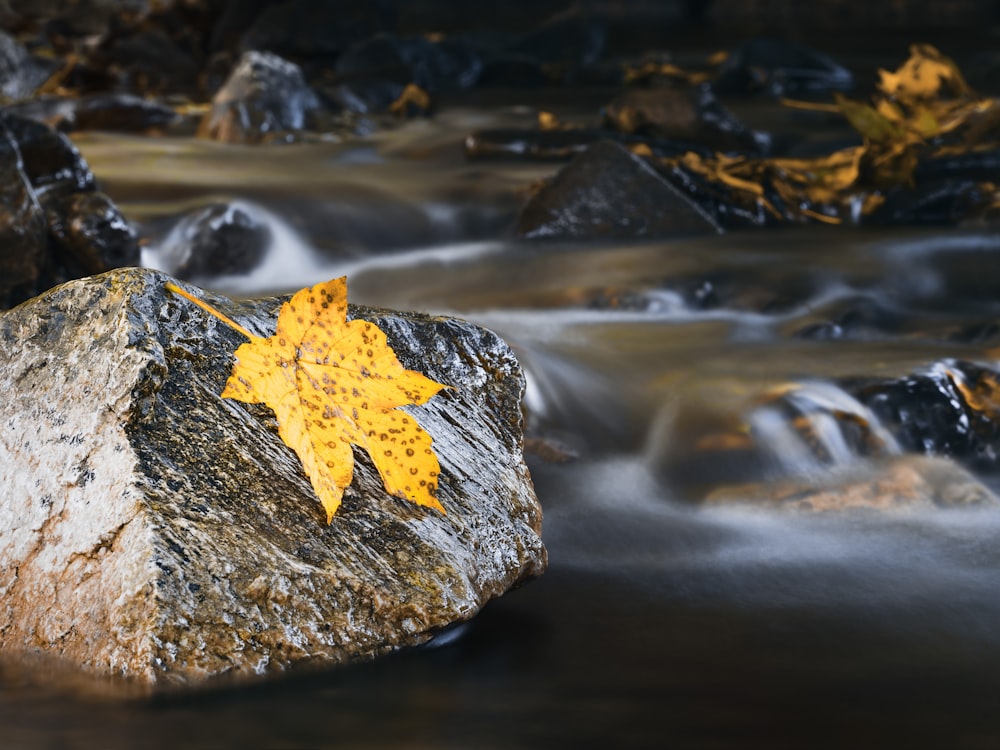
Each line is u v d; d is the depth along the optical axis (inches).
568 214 108.2
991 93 179.2
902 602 53.7
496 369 53.1
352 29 220.5
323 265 105.0
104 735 44.9
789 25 342.3
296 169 132.3
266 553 46.9
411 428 48.2
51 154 82.9
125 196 112.6
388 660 47.3
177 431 47.6
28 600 47.1
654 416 69.6
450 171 132.5
